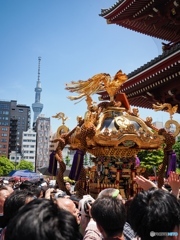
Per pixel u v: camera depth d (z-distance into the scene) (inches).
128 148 263.1
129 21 791.1
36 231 72.6
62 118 289.1
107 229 130.6
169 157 270.5
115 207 131.5
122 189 260.4
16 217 77.1
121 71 277.3
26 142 6235.2
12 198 162.2
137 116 275.7
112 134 244.8
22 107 7741.1
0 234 135.6
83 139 244.7
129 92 678.5
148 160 1966.0
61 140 277.7
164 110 315.6
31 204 80.4
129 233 150.6
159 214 101.1
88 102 266.5
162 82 572.4
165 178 280.4
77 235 77.1
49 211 77.5
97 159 276.4
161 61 504.1
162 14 692.1
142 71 561.6
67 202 171.5
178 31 791.1
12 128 5925.2
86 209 174.1
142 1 661.9
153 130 273.1
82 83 270.5
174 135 277.4
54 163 290.0
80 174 251.1
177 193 166.2
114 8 728.3
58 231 74.0
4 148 5615.2
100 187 258.2
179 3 630.5
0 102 5698.8
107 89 276.1
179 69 511.2
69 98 271.4
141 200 107.4
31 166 4672.7
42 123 6264.8
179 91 591.5
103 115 263.0
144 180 171.5
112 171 261.7
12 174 1122.7
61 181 276.2
